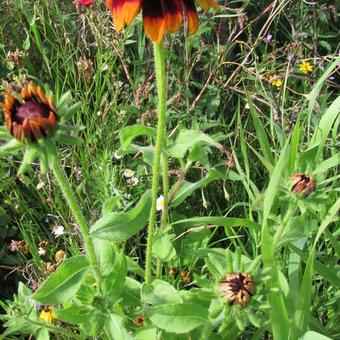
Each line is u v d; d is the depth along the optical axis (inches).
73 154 24.8
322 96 27.0
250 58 31.2
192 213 24.8
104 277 16.2
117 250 19.8
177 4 14.1
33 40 29.5
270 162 20.3
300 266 19.0
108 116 25.8
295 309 17.1
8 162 25.4
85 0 24.5
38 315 19.6
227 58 30.5
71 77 27.4
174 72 28.0
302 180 16.7
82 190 24.3
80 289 16.6
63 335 19.6
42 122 12.9
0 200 25.4
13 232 24.9
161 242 18.4
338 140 24.7
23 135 12.9
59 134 13.2
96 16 27.1
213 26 28.8
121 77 29.8
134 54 30.7
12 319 17.4
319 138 20.6
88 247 15.6
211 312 15.0
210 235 21.5
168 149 16.6
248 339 20.0
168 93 27.9
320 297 20.2
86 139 25.2
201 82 29.9
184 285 21.3
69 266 15.6
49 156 13.1
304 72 28.8
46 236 24.7
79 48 27.9
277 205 19.5
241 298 14.7
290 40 31.2
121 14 14.0
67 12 32.0
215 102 26.8
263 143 20.4
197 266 22.2
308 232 18.9
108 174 23.2
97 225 15.7
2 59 29.3
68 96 13.6
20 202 24.3
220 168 24.8
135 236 23.4
